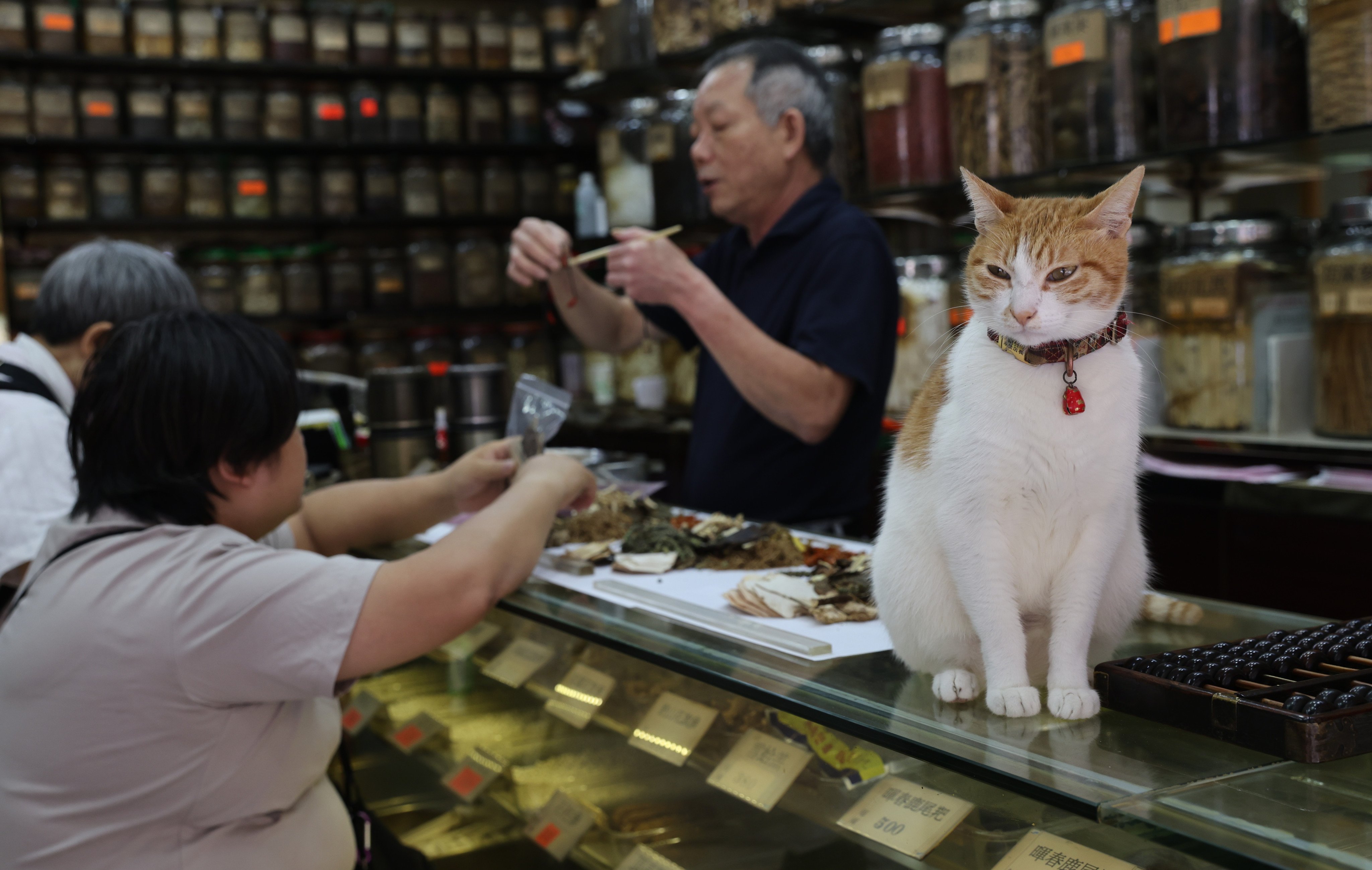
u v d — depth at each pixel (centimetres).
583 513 147
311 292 371
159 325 97
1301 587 193
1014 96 226
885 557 88
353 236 401
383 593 94
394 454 185
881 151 250
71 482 138
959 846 76
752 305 186
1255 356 201
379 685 159
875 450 183
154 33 349
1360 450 185
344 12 374
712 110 180
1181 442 210
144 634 90
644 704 107
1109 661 78
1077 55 210
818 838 87
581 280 211
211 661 90
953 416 80
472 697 138
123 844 93
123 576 92
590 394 345
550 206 398
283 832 101
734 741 98
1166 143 201
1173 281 209
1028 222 78
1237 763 65
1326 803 60
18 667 92
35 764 92
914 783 81
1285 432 200
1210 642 91
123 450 96
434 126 384
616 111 373
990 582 77
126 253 152
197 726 93
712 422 190
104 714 90
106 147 354
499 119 391
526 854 122
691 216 292
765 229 190
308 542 143
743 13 280
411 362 376
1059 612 78
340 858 110
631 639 102
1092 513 77
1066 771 66
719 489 186
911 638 85
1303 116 188
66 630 91
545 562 131
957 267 248
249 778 97
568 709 118
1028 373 76
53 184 342
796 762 91
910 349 245
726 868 96
